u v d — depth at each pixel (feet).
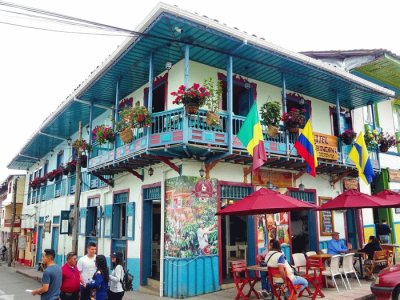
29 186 94.22
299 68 38.06
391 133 56.85
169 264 32.99
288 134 37.99
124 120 34.40
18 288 48.57
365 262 37.09
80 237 53.42
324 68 38.45
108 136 38.78
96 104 46.80
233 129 34.60
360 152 40.83
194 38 31.71
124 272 24.73
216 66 37.63
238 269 29.22
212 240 34.01
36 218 82.58
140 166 39.04
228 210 29.40
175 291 31.76
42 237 76.38
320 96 46.78
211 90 34.01
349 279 36.76
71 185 61.87
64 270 22.54
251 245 37.11
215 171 35.58
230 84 33.68
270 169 40.14
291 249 40.14
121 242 42.68
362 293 30.09
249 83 40.27
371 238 38.60
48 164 79.66
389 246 40.52
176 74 36.63
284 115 37.78
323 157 39.91
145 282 37.35
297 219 45.62
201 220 33.53
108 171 43.06
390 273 25.93
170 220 33.76
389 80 57.11
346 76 40.68
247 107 40.57
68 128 60.70
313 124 46.03
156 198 37.11
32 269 73.56
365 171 40.27
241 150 33.42
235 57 34.91
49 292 20.80
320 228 43.88
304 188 42.78
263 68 37.88
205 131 31.71
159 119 33.32
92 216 52.60
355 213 49.03
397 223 53.98
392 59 50.39
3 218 124.98
